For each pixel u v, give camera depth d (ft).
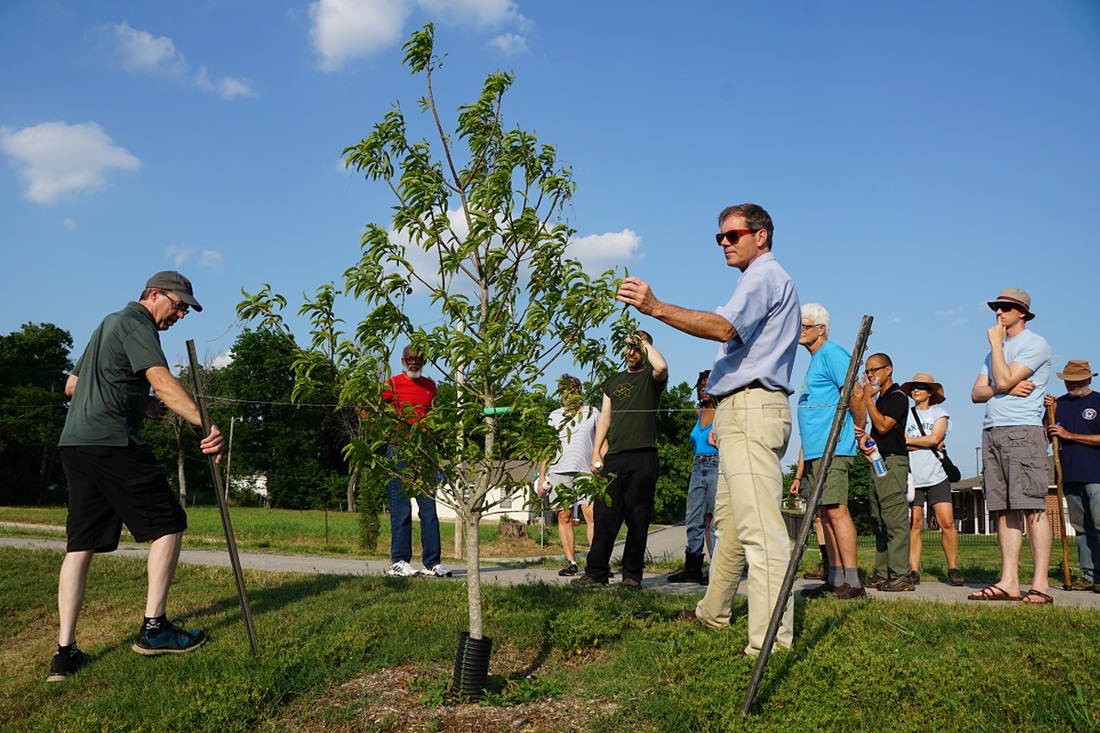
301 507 242.17
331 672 16.33
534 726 13.99
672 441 189.88
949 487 28.71
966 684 13.92
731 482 16.14
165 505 18.65
